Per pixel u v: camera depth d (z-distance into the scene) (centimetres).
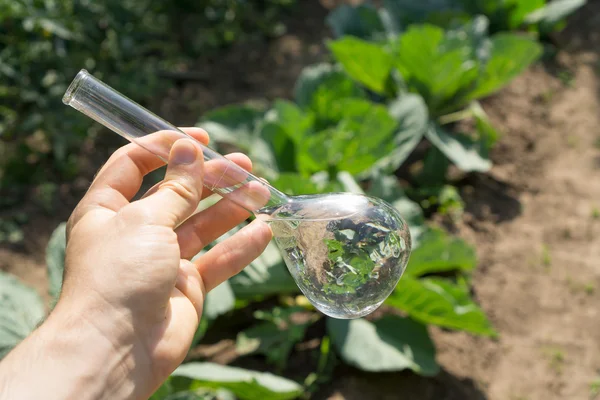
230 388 80
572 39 183
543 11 175
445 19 160
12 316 80
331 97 123
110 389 42
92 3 125
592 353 101
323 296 46
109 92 47
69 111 122
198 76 157
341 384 93
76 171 128
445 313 91
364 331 93
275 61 165
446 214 127
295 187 93
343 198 47
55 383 41
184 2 163
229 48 168
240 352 96
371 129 108
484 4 173
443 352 100
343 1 193
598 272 115
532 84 165
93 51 129
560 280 114
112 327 43
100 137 138
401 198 106
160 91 149
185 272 50
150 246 44
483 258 118
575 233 124
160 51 159
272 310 104
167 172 47
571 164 141
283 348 95
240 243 52
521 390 96
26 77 121
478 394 94
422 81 132
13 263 110
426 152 144
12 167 124
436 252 98
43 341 42
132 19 134
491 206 130
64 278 46
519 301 110
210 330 101
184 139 47
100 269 44
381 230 46
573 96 162
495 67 132
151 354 44
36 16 115
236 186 48
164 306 45
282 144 114
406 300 91
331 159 108
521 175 138
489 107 157
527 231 125
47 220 119
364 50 129
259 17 174
